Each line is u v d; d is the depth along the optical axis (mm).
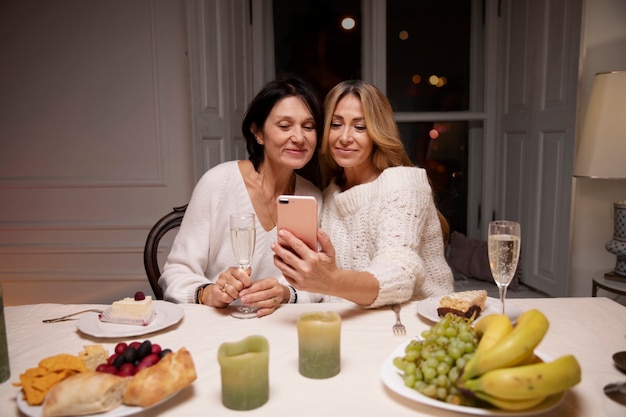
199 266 1535
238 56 2980
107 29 2816
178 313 1155
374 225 1450
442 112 3410
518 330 685
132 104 2854
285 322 1126
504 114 3211
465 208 3535
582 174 2256
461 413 735
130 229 2928
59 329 1102
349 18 3426
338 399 789
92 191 2914
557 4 2582
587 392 794
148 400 732
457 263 3025
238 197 1582
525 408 695
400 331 1048
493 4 3240
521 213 2996
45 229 2943
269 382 845
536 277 2809
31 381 767
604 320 1117
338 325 861
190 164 2867
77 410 709
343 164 1587
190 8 2332
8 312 1217
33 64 2850
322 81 3486
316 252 1057
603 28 2529
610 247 2268
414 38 3389
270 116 1516
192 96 2352
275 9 3424
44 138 2898
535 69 2795
